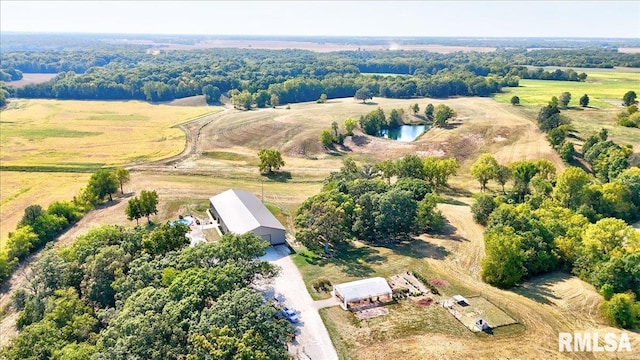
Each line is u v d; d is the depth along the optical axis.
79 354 43.91
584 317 53.81
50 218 83.12
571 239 66.75
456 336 50.50
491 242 62.81
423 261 68.69
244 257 58.81
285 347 45.03
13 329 57.62
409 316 54.53
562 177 84.50
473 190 103.94
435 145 133.75
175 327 42.72
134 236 66.50
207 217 89.44
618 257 59.62
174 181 111.44
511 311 55.25
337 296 59.06
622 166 99.62
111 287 57.25
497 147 132.25
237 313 43.62
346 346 49.25
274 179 114.44
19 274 71.31
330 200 76.31
